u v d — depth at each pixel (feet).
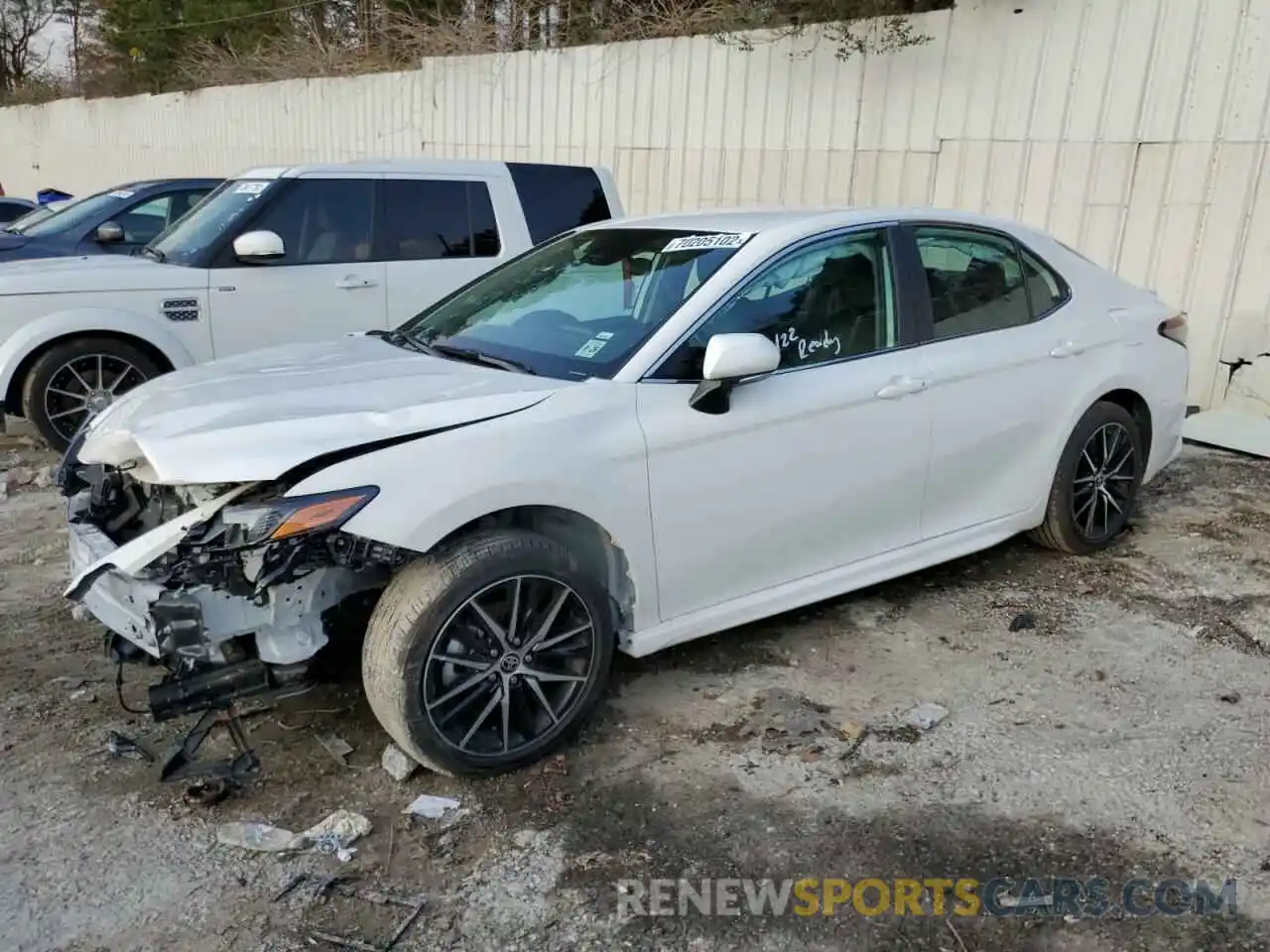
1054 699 12.92
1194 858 9.94
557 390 11.65
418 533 10.28
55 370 21.94
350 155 58.18
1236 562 17.31
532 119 45.50
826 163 34.09
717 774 11.36
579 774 11.38
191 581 9.95
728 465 12.42
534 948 8.93
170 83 85.20
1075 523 16.98
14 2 130.11
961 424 14.74
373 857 10.02
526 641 11.23
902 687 13.24
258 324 23.36
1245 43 24.35
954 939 9.00
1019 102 28.84
